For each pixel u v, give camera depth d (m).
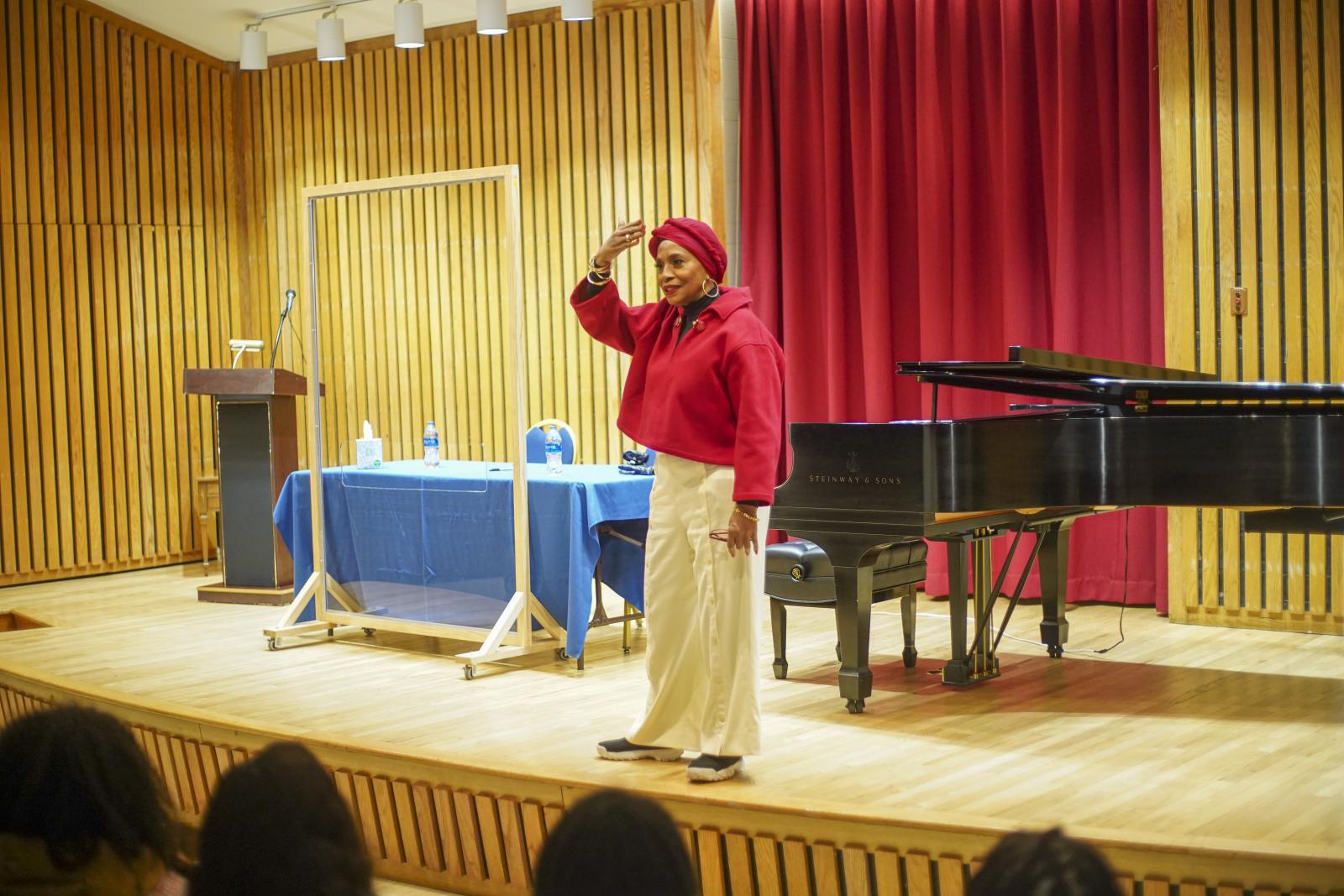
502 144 8.07
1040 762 3.62
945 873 2.98
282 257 9.01
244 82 9.04
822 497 4.24
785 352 7.04
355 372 6.52
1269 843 2.76
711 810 3.29
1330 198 5.48
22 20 8.13
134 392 8.65
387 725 4.18
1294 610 5.62
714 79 7.11
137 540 8.65
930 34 6.52
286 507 5.96
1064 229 6.20
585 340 7.85
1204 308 5.76
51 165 8.26
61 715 1.76
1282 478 3.85
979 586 4.74
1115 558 6.29
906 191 6.73
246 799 1.55
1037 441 4.05
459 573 5.40
